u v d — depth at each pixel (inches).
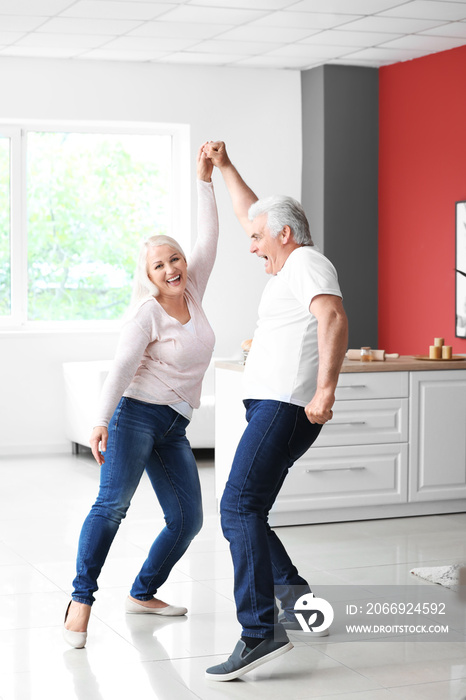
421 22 264.2
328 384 120.6
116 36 279.3
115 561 181.8
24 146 315.9
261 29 272.1
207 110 322.7
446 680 124.8
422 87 305.1
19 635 141.3
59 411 317.4
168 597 159.6
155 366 140.9
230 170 151.7
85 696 119.3
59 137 320.5
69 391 308.5
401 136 314.8
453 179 292.7
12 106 304.5
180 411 142.6
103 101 312.5
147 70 316.2
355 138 323.3
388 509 216.8
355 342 327.6
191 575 172.4
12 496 244.2
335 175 322.0
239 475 125.9
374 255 328.2
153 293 140.8
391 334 323.9
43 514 223.0
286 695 119.7
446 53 295.3
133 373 138.9
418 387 213.8
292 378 126.6
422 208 306.2
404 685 122.9
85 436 297.7
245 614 125.1
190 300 145.6
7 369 311.3
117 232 328.5
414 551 188.9
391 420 211.9
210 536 200.5
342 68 320.8
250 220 135.3
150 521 216.2
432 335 303.4
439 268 298.8
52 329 321.4
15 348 311.7
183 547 148.2
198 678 125.4
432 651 135.3
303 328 127.3
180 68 319.0
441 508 221.5
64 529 208.2
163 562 148.6
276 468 126.1
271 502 132.6
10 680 124.3
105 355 321.4
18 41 284.0
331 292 122.4
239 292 329.1
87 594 137.7
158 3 245.1
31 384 314.0
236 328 329.4
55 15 255.6
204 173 154.0
